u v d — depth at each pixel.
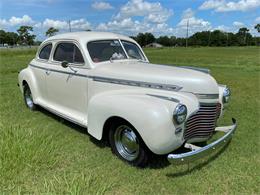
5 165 3.65
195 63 20.89
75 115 5.11
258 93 8.75
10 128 4.62
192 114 3.67
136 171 3.87
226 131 4.37
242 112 6.61
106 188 3.45
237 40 103.19
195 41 104.19
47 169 3.87
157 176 3.76
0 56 30.52
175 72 4.13
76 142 4.83
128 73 4.25
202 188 3.51
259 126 5.64
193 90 3.88
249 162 4.14
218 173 3.83
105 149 4.54
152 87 4.02
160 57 29.83
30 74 6.45
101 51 4.90
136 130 3.67
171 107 3.50
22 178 3.60
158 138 3.46
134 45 5.51
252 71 14.72
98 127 4.17
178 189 3.49
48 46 5.89
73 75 4.96
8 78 12.16
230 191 3.46
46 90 5.93
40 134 4.62
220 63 20.77
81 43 4.82
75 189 3.24
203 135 4.00
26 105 7.05
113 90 4.34
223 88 4.61
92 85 4.62
